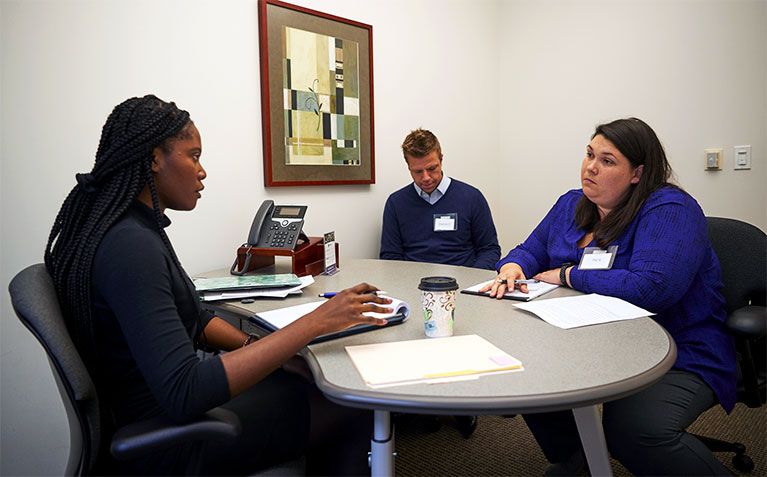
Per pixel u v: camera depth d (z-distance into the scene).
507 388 0.84
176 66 2.02
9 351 1.65
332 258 1.95
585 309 1.32
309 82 2.46
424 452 2.03
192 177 1.15
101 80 1.82
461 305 1.43
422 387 0.85
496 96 3.56
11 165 1.64
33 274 0.97
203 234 2.14
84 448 0.87
